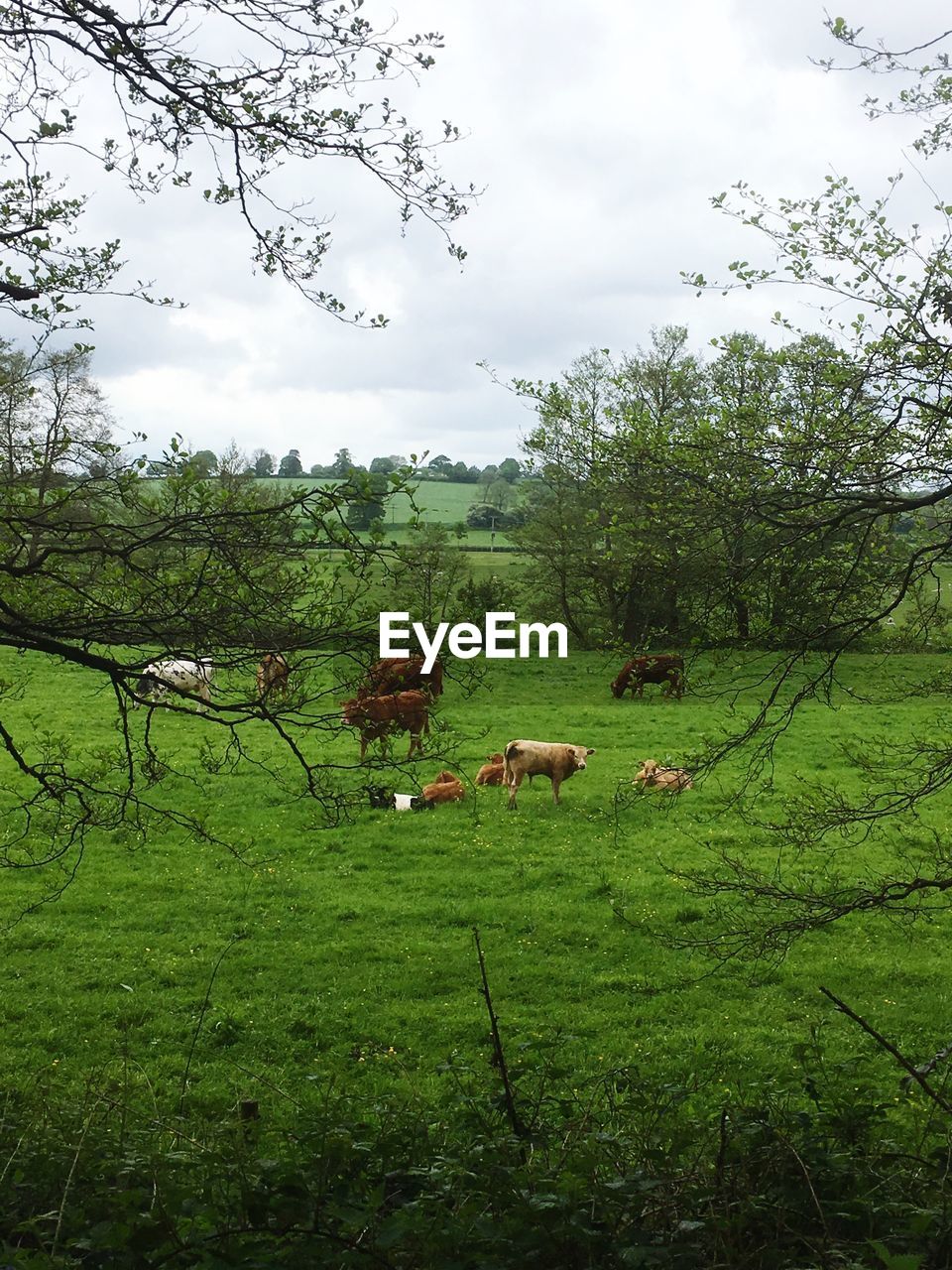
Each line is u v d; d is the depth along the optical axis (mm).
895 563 9203
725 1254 5164
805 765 30094
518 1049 6574
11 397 8602
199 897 19672
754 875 9742
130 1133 6750
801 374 9117
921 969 16594
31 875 20531
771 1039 13961
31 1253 5000
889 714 37969
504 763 27188
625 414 9406
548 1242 4988
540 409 9281
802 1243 5285
